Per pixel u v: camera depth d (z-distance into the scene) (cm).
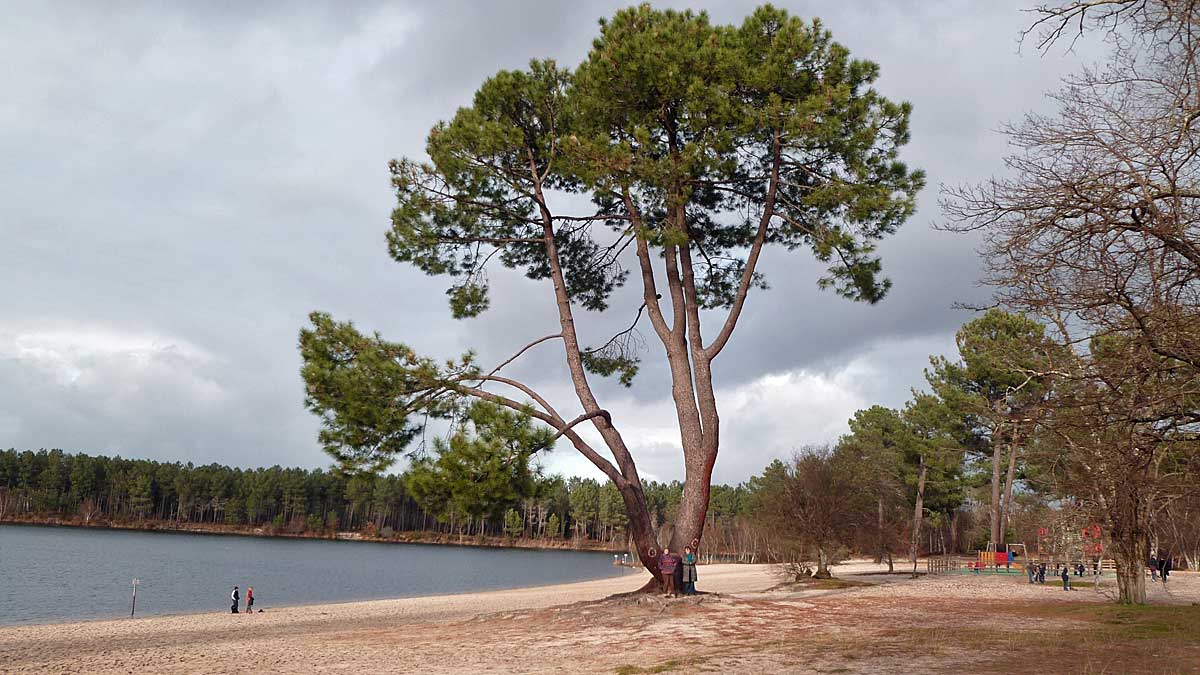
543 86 1977
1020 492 4778
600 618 1805
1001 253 959
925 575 3944
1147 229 835
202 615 3775
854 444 5094
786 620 1711
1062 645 1266
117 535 13088
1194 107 797
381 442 1767
